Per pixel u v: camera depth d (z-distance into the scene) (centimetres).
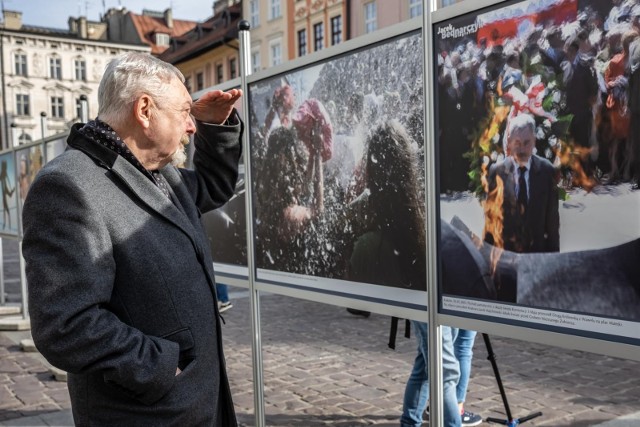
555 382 509
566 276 196
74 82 6450
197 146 247
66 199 175
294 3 3077
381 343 660
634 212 179
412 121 251
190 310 192
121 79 191
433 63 233
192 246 199
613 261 184
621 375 523
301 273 320
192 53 4012
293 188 322
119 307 184
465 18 221
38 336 169
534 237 204
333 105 292
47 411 468
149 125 192
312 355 620
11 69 6203
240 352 649
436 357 239
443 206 233
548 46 196
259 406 352
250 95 350
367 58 271
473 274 224
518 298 210
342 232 292
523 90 204
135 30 6688
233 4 4297
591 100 187
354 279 286
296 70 314
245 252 373
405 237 259
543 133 200
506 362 572
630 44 177
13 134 761
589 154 188
